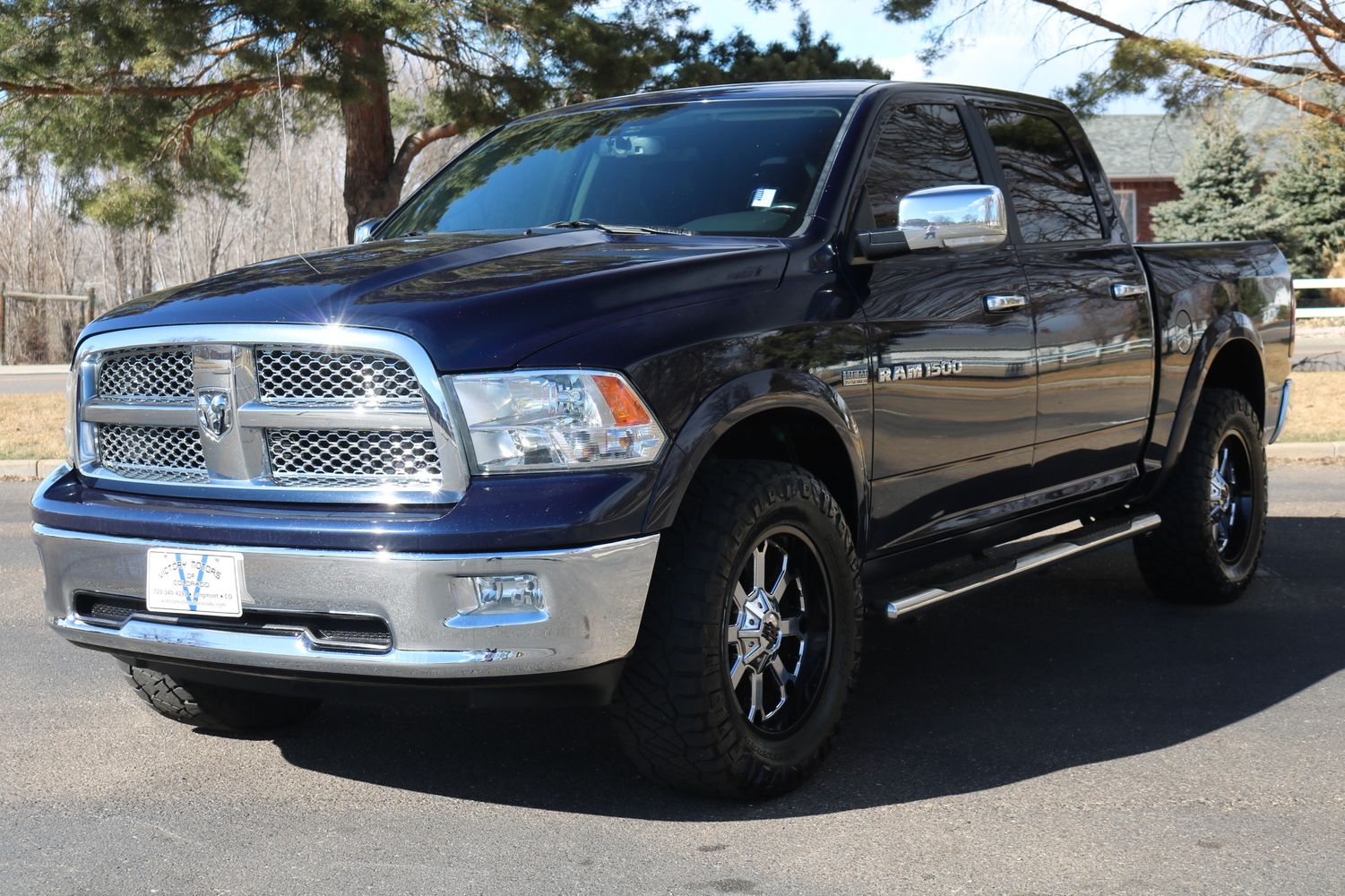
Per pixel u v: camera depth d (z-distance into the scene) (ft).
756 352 11.98
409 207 16.92
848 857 10.77
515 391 10.73
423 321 10.87
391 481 10.96
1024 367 15.34
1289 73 53.01
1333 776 12.55
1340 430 36.76
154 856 11.00
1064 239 17.07
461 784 12.63
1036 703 15.03
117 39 51.47
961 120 16.19
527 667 10.62
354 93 51.78
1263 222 110.83
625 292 11.53
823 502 12.48
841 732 13.34
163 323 11.75
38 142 59.11
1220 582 19.42
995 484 15.28
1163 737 13.78
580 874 10.49
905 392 13.65
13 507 31.65
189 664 11.67
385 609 10.63
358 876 10.52
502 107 57.47
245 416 11.30
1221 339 19.16
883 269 13.78
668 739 11.43
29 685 16.16
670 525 11.16
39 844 11.27
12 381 73.20
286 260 13.24
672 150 15.21
